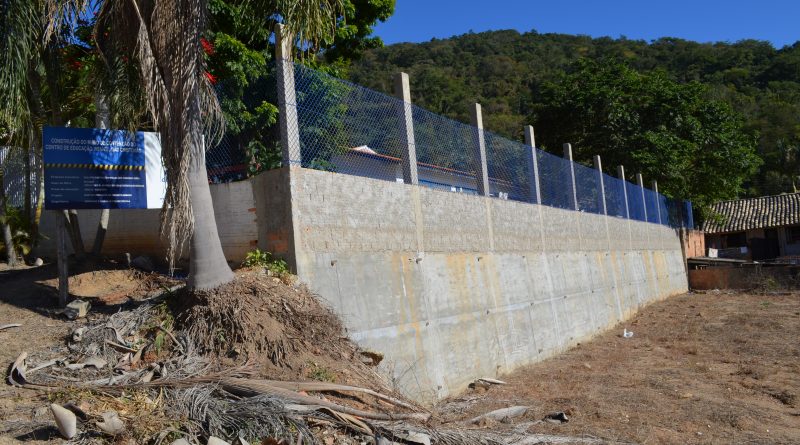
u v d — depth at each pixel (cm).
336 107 973
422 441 620
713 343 1656
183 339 710
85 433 509
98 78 905
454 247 1221
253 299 754
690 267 3347
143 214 1101
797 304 2381
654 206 2864
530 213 1583
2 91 812
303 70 912
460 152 1321
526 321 1433
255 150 1006
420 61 9462
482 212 1348
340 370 757
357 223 969
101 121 1054
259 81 1030
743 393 1095
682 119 2845
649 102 2800
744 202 4291
